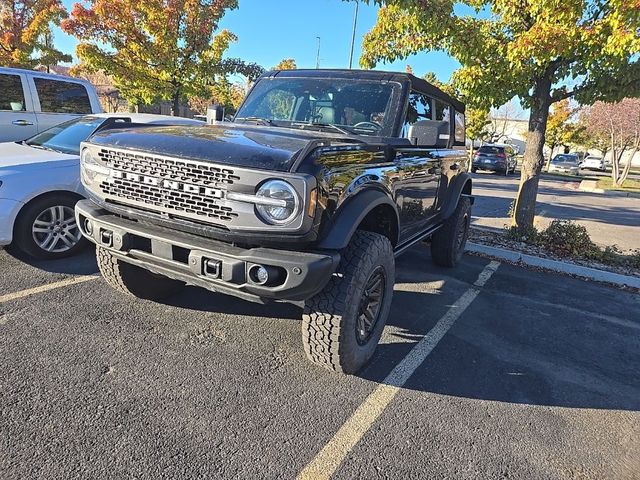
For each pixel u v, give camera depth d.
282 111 4.15
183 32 11.92
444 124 3.39
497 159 26.97
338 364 2.97
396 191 3.50
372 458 2.41
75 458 2.22
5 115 7.86
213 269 2.55
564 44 5.52
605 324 4.44
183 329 3.61
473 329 4.08
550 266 6.16
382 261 3.07
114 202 2.96
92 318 3.65
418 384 3.14
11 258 4.85
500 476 2.36
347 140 3.22
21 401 2.59
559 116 33.28
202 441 2.41
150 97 12.72
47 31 16.58
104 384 2.82
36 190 4.57
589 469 2.47
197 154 2.55
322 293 2.85
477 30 6.08
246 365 3.18
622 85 6.32
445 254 5.65
